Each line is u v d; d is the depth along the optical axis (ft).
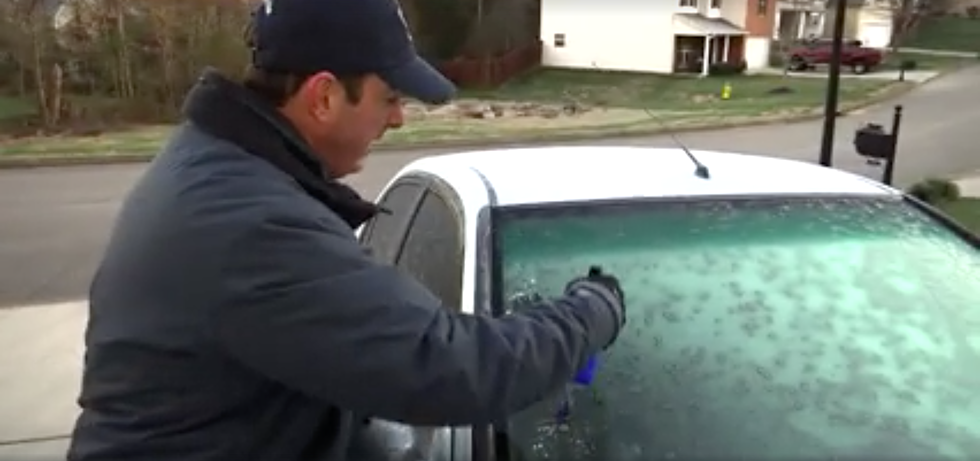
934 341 6.51
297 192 4.08
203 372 3.95
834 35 27.81
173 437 4.04
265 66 4.17
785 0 163.12
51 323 19.94
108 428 4.12
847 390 6.11
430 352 3.86
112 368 4.09
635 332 6.31
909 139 67.41
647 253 6.80
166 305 3.92
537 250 6.65
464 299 6.25
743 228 7.22
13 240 31.96
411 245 8.14
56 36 80.23
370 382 3.81
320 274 3.83
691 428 5.80
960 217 31.45
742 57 146.30
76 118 76.95
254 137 4.09
